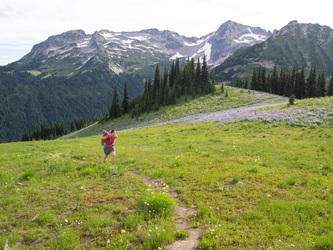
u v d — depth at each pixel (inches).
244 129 1090.1
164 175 424.8
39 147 1000.9
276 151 601.6
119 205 291.9
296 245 196.4
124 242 209.9
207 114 2229.3
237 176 384.2
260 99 2699.3
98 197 322.3
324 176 389.4
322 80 3481.8
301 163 478.6
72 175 436.1
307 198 300.7
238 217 253.8
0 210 289.1
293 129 938.1
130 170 478.3
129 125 3326.8
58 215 273.6
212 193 326.0
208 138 962.1
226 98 3041.3
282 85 4028.1
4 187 381.7
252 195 311.4
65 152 729.0
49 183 393.7
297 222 237.8
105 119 4549.7
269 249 190.9
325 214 252.1
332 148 588.1
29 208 293.3
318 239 202.7
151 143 938.1
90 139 1441.9
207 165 479.5
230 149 658.8
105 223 247.0
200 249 201.5
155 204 274.2
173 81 4468.5
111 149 534.3
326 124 904.9
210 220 248.8
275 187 343.3
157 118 3051.2
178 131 1368.1
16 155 745.0
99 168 480.1
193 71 4128.9
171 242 212.8
